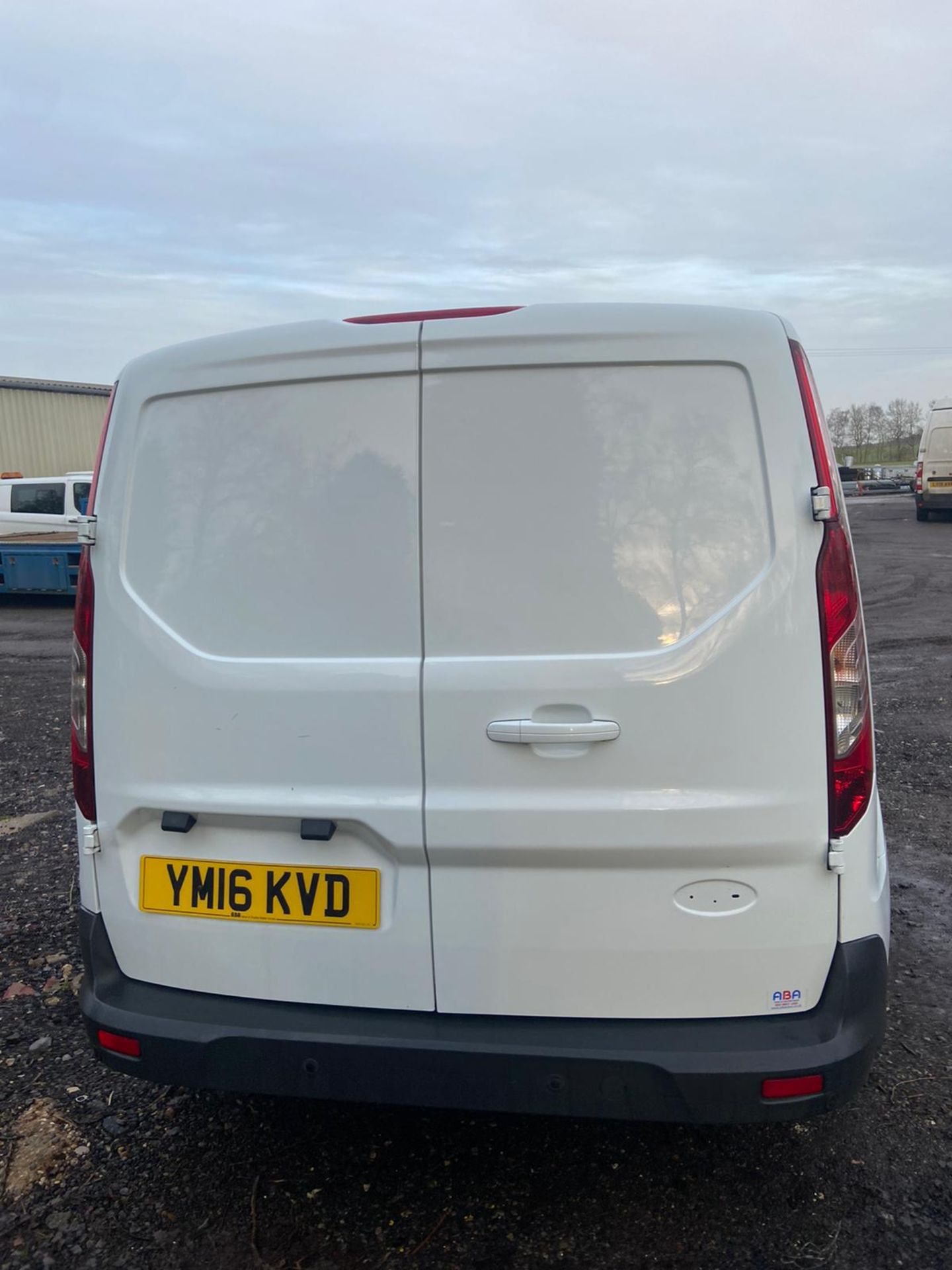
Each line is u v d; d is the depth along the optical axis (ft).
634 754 6.62
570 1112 6.68
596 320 6.69
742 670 6.54
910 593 40.73
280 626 7.12
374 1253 7.37
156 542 7.43
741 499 6.59
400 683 6.84
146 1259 7.34
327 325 7.06
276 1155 8.49
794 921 6.68
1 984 11.37
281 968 7.27
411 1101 6.88
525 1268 7.19
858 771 6.68
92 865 7.71
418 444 6.89
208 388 7.30
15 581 46.09
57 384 78.79
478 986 6.97
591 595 6.68
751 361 6.59
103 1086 9.46
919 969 11.31
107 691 7.53
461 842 6.81
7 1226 7.67
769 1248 7.30
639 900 6.73
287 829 7.20
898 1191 7.86
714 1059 6.51
